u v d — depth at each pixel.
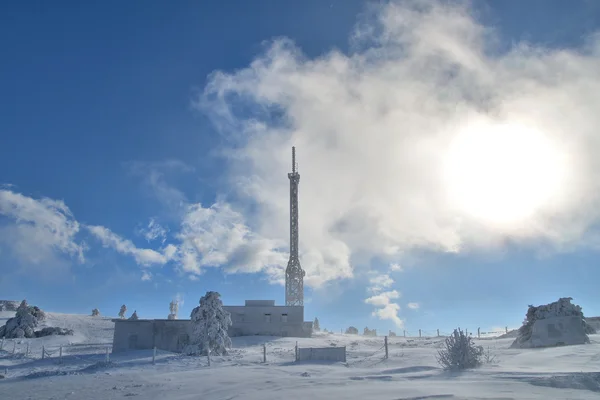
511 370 25.17
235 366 35.44
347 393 19.44
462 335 28.31
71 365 41.16
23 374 35.94
